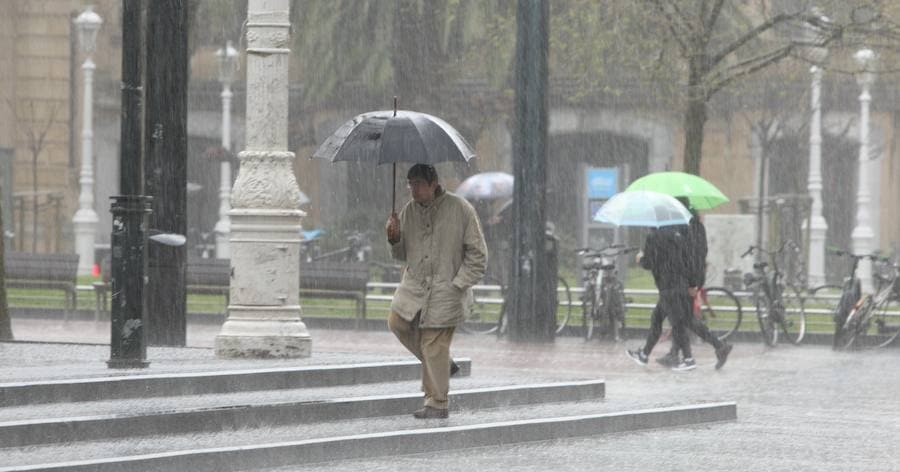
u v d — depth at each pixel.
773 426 28.95
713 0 59.94
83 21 78.81
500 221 72.81
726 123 96.38
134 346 28.42
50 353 31.72
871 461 24.28
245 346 31.05
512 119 91.75
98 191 98.94
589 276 52.41
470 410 27.88
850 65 77.38
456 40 86.50
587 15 61.59
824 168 97.62
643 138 96.38
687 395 34.09
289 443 22.66
